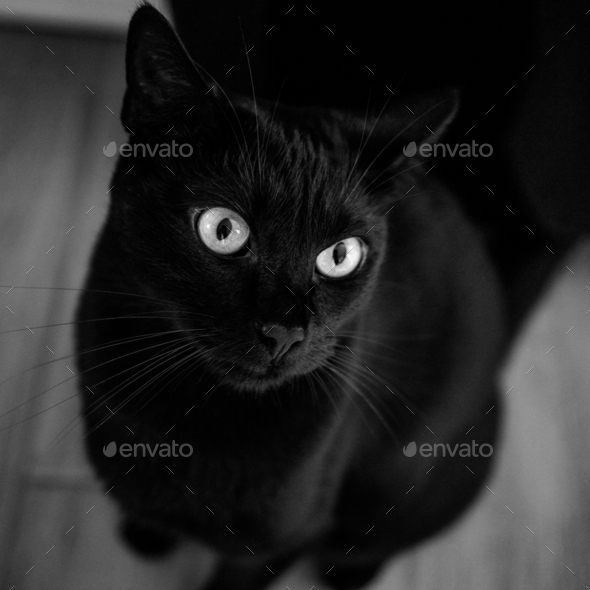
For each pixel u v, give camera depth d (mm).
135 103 575
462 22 667
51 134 886
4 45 984
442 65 678
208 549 647
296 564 688
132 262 583
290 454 602
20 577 654
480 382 701
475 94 681
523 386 775
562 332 803
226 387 592
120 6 1001
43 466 696
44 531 673
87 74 963
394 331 663
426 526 693
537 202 696
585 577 691
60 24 1008
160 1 687
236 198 572
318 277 591
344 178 590
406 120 606
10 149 862
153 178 579
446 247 688
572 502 724
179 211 574
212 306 575
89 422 603
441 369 678
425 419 673
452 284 685
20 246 790
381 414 655
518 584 687
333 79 686
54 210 816
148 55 566
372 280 613
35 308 759
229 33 684
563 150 679
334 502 657
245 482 604
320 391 607
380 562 690
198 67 582
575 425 758
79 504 685
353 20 672
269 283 573
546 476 731
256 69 689
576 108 669
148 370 591
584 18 658
